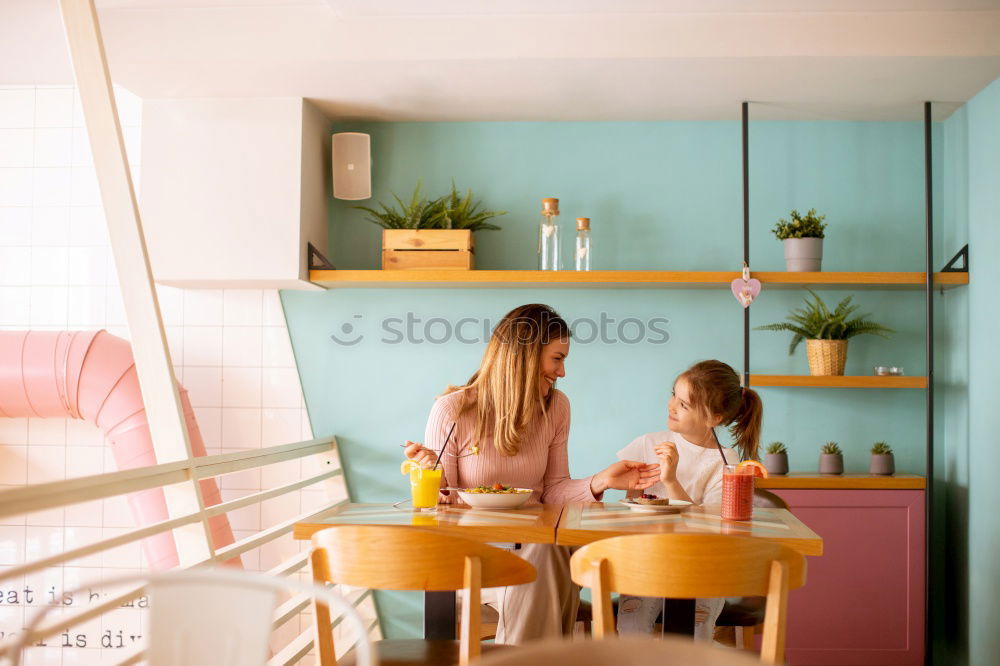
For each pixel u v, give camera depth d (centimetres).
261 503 339
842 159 334
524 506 211
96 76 220
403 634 335
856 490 300
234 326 341
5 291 346
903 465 329
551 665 76
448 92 304
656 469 220
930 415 299
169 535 301
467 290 339
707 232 335
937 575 327
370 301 340
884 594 299
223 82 293
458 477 235
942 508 328
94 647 335
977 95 301
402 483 336
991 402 288
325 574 159
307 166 314
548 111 326
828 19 267
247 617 104
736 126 337
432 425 233
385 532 154
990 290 288
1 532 338
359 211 338
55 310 344
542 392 240
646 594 150
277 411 339
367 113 329
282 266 304
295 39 274
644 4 264
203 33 275
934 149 333
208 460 229
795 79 287
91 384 308
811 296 334
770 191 334
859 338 331
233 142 308
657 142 338
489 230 338
